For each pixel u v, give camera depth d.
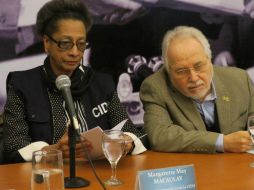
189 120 2.58
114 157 1.77
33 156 1.47
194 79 2.52
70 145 1.75
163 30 3.65
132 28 3.53
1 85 3.16
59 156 1.47
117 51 3.50
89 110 2.53
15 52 3.18
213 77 2.71
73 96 2.48
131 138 2.27
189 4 3.72
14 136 2.35
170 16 3.66
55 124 2.44
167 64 2.59
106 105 2.58
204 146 2.28
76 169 1.98
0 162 2.40
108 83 2.63
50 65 2.52
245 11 3.94
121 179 1.82
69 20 2.39
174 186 1.44
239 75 2.80
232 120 2.66
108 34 3.45
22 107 2.44
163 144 2.37
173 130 2.42
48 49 2.47
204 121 2.66
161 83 2.69
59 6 2.41
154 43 3.62
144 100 2.70
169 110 2.63
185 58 2.50
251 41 3.99
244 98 2.73
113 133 1.82
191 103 2.61
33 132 2.42
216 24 3.85
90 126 2.50
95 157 2.09
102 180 1.81
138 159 2.19
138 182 1.41
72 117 1.72
